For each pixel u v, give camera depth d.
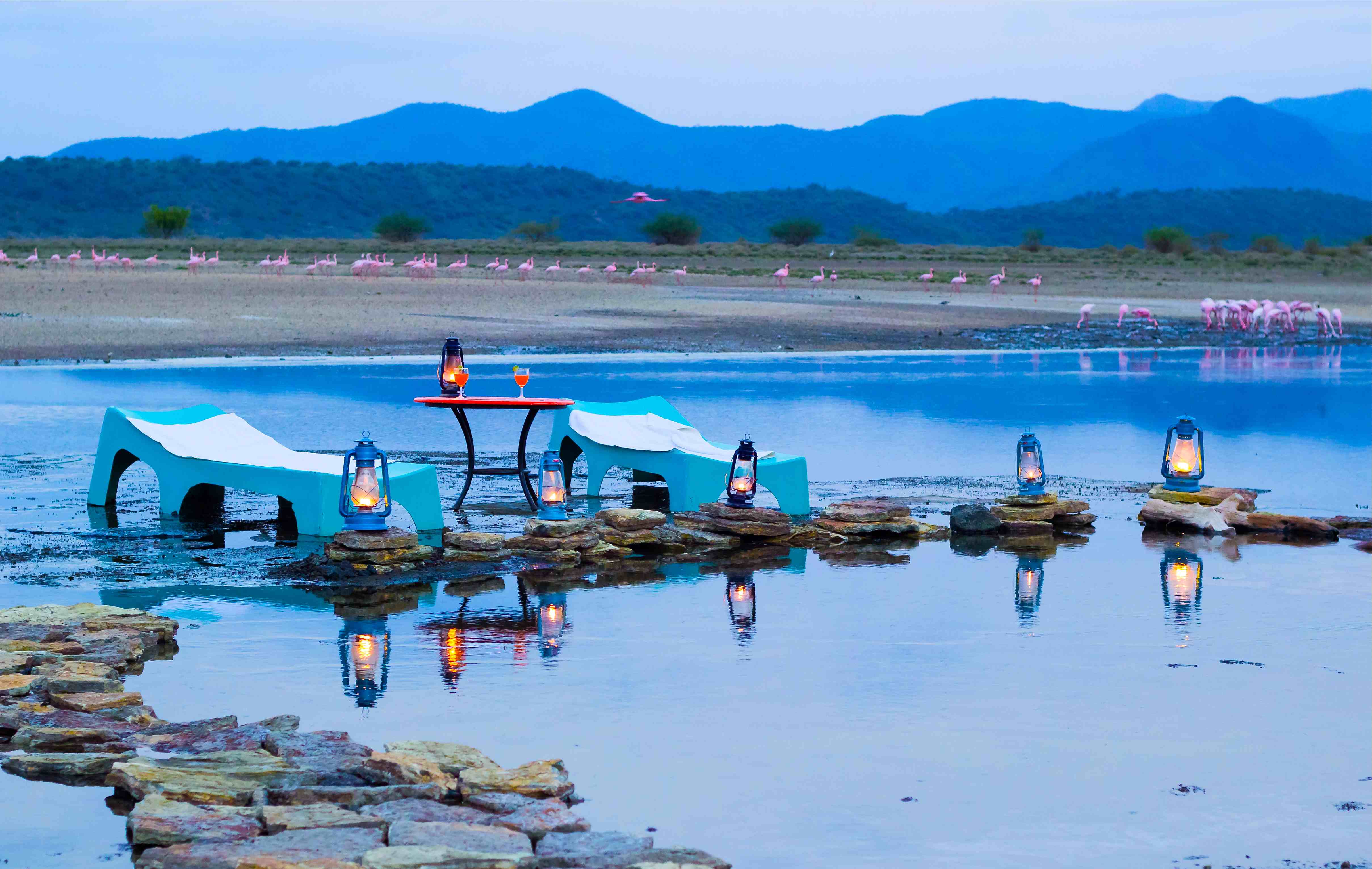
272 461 14.31
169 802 6.34
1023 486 14.80
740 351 41.66
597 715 7.80
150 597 10.83
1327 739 7.39
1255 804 6.47
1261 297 76.62
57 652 8.68
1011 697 8.16
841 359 39.62
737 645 9.41
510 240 143.00
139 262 73.94
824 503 15.96
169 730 7.39
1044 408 26.66
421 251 110.62
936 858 5.87
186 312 46.19
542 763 6.81
